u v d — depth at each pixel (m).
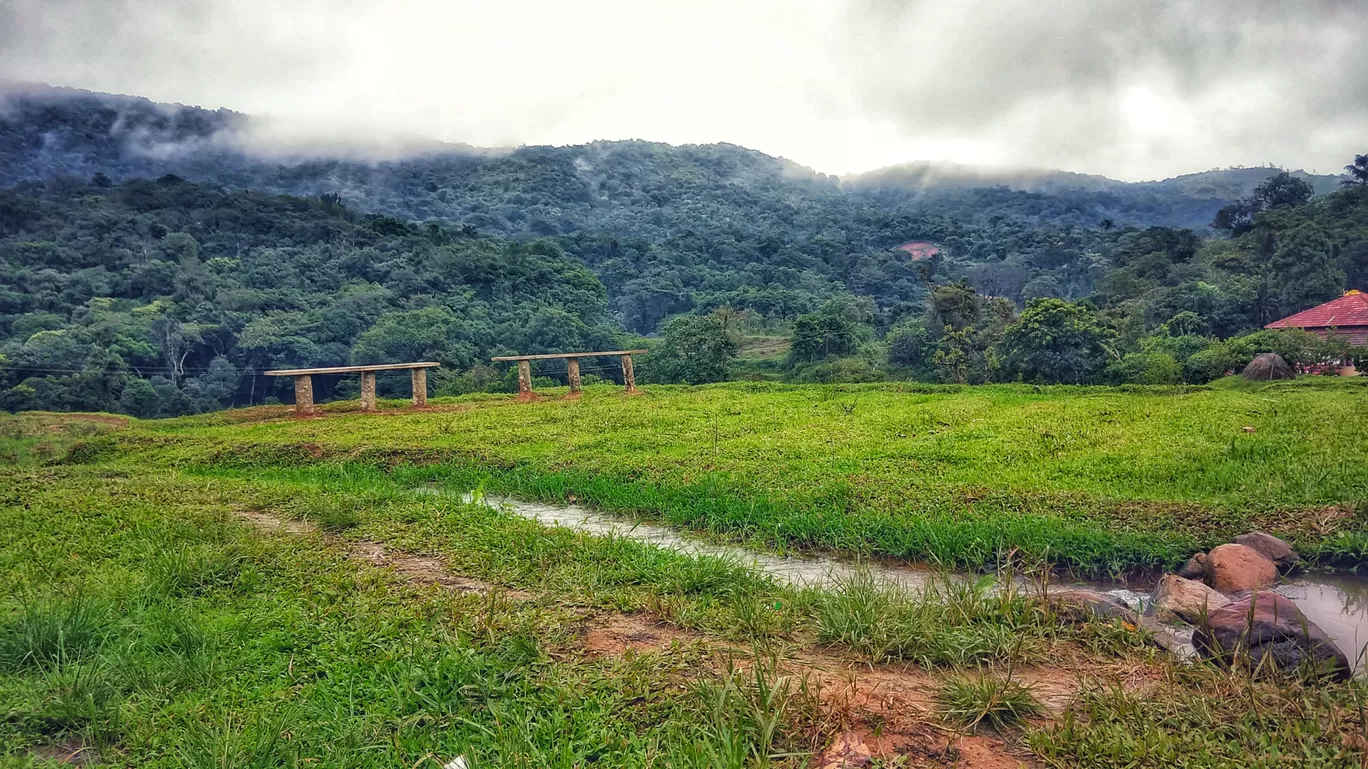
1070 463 10.43
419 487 11.28
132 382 48.41
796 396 21.20
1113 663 4.59
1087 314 34.84
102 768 3.48
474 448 12.99
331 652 4.67
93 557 6.86
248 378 59.56
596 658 4.55
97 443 15.54
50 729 3.89
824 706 3.81
